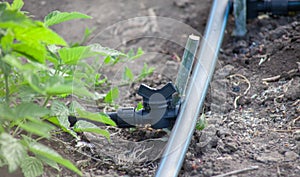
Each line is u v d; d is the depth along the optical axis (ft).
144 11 17.47
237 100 12.84
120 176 10.84
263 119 12.02
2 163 9.96
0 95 10.51
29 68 8.87
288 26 15.06
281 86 12.86
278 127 11.69
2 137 8.93
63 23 17.04
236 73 13.88
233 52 14.93
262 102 12.60
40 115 9.37
